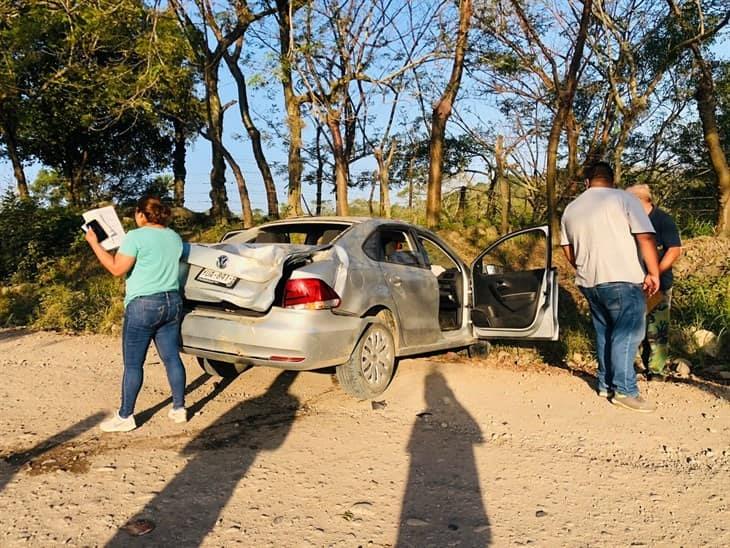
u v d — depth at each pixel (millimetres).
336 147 12727
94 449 4016
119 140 26312
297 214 15750
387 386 5422
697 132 17062
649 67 14953
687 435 4414
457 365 6449
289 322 4598
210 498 3303
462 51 13820
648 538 2949
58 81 14477
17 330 9219
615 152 14531
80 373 6172
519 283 6582
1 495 3312
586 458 3984
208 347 4836
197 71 15250
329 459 3893
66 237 15648
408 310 5672
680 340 7145
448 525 3043
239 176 15641
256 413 4832
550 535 2959
